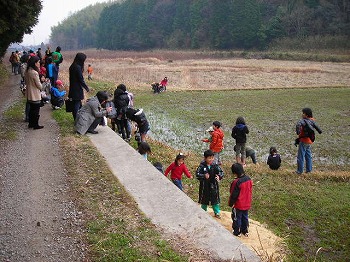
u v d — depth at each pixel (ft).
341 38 248.11
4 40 67.41
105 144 27.73
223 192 30.12
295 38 272.72
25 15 60.64
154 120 63.77
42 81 43.60
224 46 301.84
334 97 87.20
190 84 110.63
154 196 19.31
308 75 133.80
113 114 32.53
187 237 15.64
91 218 16.83
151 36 361.30
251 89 98.99
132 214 17.35
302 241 23.54
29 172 21.98
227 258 14.25
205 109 73.36
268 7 311.47
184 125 60.18
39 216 16.94
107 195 19.25
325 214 27.04
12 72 85.05
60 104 40.09
